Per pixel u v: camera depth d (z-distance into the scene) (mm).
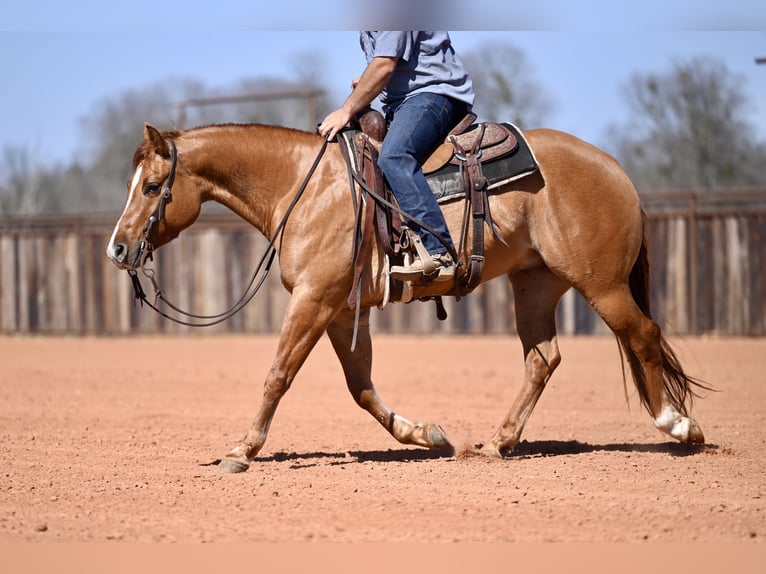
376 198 9789
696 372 19844
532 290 10797
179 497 8812
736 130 44719
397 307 31062
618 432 12875
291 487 9188
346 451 11555
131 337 31953
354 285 9805
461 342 28672
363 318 10727
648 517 7934
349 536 7465
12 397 17109
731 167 44219
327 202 9859
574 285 10203
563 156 10117
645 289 10758
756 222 27047
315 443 12227
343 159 10070
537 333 10820
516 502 8484
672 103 45750
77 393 17828
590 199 10055
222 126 10367
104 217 32438
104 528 7754
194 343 29562
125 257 9938
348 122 10156
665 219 27703
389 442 12305
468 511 8188
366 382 10836
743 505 8328
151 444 11953
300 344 9875
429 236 9758
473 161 9945
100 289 32344
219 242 31562
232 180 10234
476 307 30406
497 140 10047
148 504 8555
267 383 9969
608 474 9688
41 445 11844
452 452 11203
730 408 14984
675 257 27656
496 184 9914
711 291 27484
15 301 32906
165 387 18953
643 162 47719
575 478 9492
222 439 12445
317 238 9797
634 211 10266
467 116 10344
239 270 31469
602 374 20500
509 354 25156
